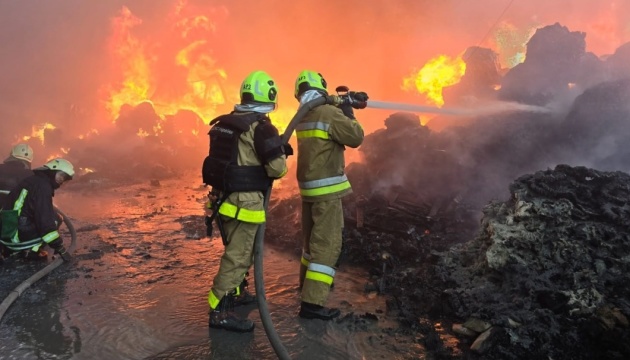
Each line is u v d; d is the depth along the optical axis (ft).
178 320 11.02
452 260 13.08
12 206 14.17
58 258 14.40
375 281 13.37
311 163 11.07
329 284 11.22
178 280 13.34
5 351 9.63
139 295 12.35
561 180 12.43
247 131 10.00
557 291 10.24
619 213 11.28
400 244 14.99
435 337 10.06
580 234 11.05
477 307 10.75
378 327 10.84
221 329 10.61
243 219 10.07
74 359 9.41
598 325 9.16
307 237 12.30
